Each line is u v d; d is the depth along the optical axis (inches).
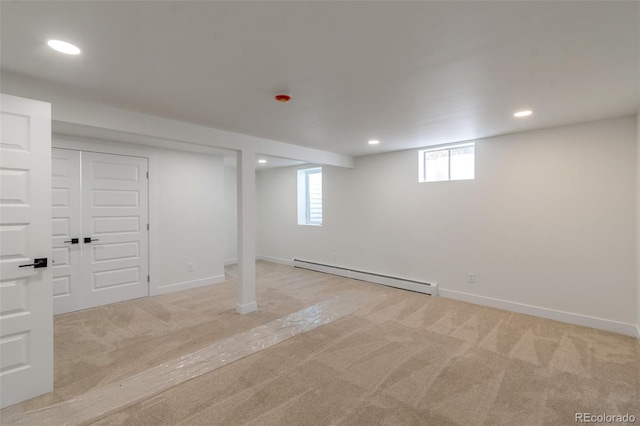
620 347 110.2
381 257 202.7
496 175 152.9
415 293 178.9
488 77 82.9
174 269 185.0
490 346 111.6
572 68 77.7
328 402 80.2
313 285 197.2
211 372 94.3
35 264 80.0
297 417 74.5
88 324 132.0
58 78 82.4
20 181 78.2
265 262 278.7
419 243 183.8
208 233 201.8
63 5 51.9
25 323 79.0
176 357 103.3
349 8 53.7
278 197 273.9
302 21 57.8
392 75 81.6
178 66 76.4
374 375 92.7
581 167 130.4
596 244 128.0
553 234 137.9
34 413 75.0
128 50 68.4
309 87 89.7
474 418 74.3
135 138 153.2
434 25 59.1
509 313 146.3
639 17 56.1
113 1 51.0
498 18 56.8
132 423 72.6
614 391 84.5
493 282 155.2
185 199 190.4
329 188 232.5
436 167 179.5
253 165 149.4
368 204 208.5
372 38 63.8
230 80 84.4
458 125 131.5
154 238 176.1
